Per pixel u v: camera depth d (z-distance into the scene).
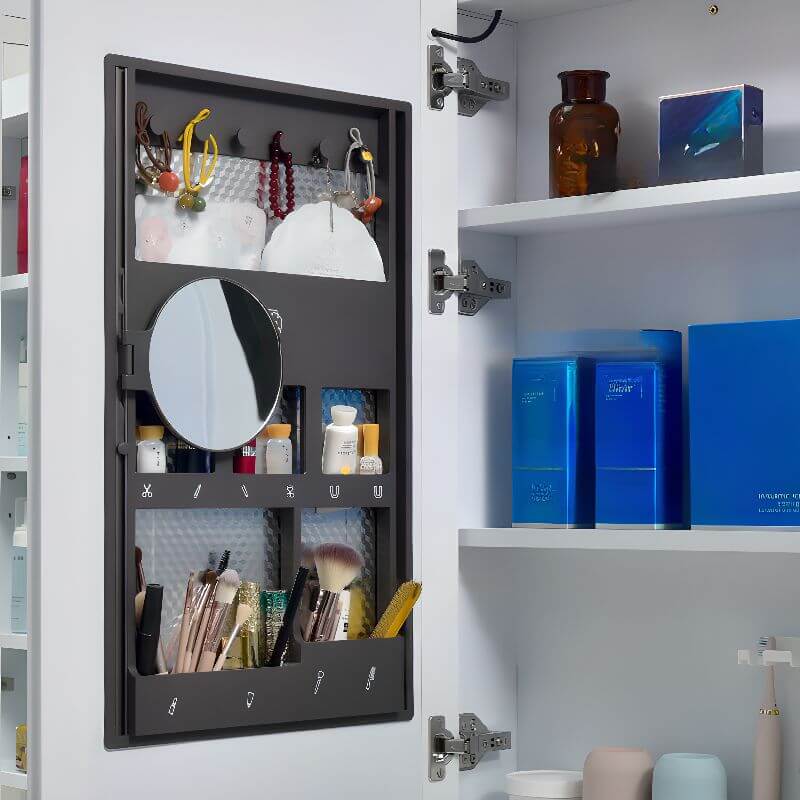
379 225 1.57
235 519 1.45
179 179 1.41
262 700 1.39
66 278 1.30
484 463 1.77
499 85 1.79
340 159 1.54
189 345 1.36
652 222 1.71
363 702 1.48
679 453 1.62
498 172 1.82
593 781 1.58
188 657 1.37
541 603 1.80
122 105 1.35
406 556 1.55
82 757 1.29
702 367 1.53
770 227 1.63
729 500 1.50
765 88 1.64
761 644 1.57
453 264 1.63
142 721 1.31
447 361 1.62
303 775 1.44
